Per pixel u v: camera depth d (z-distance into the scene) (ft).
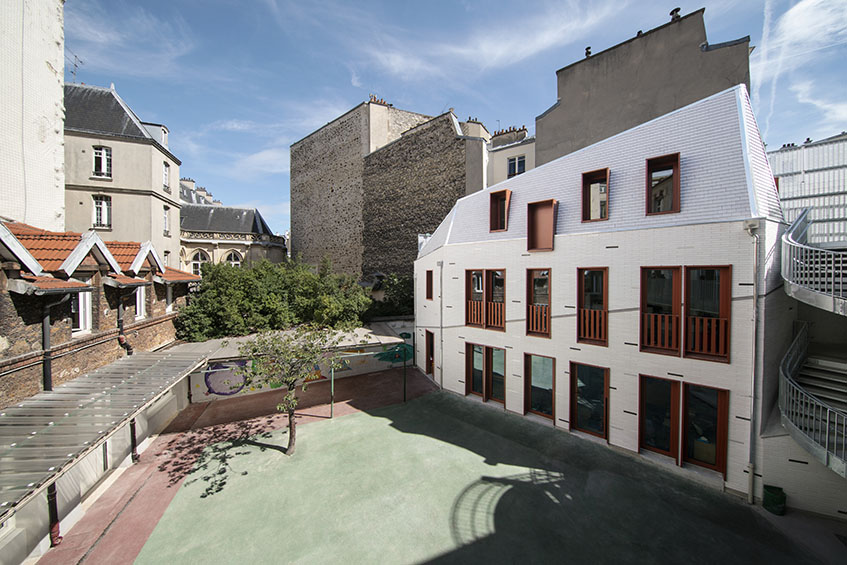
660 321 29.12
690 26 41.22
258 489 27.66
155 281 45.78
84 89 65.16
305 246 123.13
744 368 25.09
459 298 45.14
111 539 22.81
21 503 16.03
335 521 24.14
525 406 38.50
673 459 28.81
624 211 31.07
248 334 55.57
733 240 25.44
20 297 24.21
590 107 48.62
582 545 21.63
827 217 35.01
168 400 40.70
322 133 114.11
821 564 19.77
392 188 88.33
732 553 20.68
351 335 56.24
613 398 31.63
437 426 37.63
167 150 69.97
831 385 25.13
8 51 34.63
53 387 27.02
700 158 27.73
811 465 22.97
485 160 67.77
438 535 22.77
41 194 38.22
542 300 37.19
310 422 39.60
